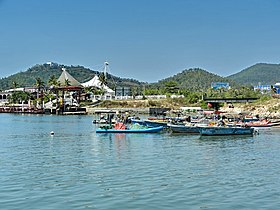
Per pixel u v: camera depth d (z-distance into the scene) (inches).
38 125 4505.4
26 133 3474.4
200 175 1553.9
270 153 2164.1
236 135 3051.2
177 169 1673.2
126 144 2559.1
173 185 1385.3
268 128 3799.2
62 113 7352.4
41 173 1598.2
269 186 1378.0
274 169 1683.1
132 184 1400.1
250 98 7003.0
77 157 2016.5
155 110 6988.2
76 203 1178.6
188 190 1320.1
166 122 3668.8
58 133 3432.6
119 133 3211.1
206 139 2834.6
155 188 1343.5
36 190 1325.0
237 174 1576.0
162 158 1969.7
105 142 2682.1
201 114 5649.6
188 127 3161.9
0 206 1151.6
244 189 1336.1
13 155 2101.4
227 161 1886.1
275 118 4923.7
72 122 5012.3
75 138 2979.8
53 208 1131.9
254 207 1139.3
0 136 3213.6
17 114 7554.1
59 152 2212.1
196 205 1155.9
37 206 1151.0
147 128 3228.3
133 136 3029.0
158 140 2773.1
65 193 1285.7
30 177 1523.1
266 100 6845.5
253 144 2566.4
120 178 1494.8
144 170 1649.9
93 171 1633.9
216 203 1175.6
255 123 3922.2
